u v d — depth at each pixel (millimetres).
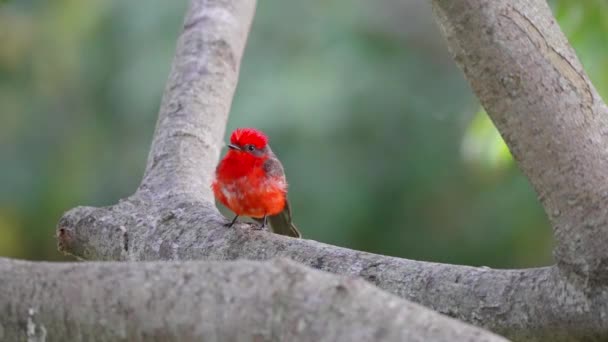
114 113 20406
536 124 5719
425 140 19453
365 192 18641
